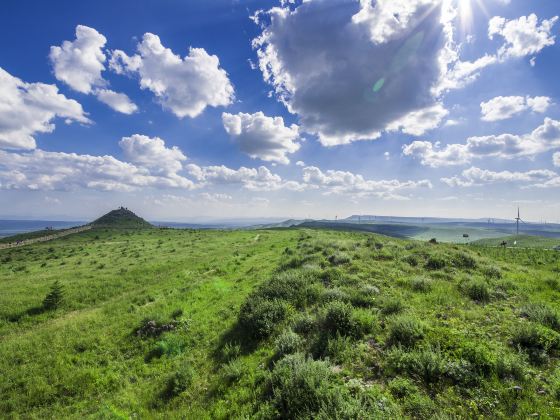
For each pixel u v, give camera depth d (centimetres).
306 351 878
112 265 3650
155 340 1338
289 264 2202
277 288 1459
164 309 1717
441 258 1848
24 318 1962
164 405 841
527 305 1059
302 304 1304
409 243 2748
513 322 944
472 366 685
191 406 791
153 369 1101
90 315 1820
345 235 5412
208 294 1930
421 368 690
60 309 2122
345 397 621
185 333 1357
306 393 645
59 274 3222
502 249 3569
